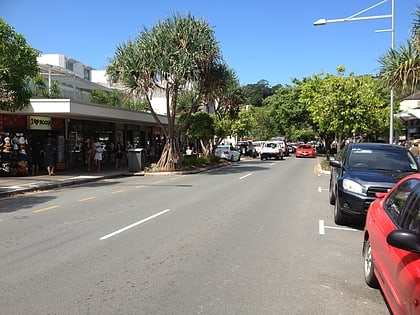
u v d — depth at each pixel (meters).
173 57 24.59
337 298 5.32
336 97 26.08
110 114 27.84
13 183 18.61
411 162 10.37
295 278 6.05
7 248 7.63
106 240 8.17
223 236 8.58
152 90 26.67
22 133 24.19
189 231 9.02
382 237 4.95
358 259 7.08
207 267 6.50
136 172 26.52
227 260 6.88
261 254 7.26
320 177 22.69
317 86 36.06
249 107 68.88
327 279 6.04
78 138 29.64
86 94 35.88
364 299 5.30
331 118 26.55
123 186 18.58
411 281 3.57
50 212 11.59
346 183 9.36
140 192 16.09
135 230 9.09
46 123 26.19
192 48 24.81
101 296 5.29
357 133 27.59
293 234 8.84
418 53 12.78
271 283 5.82
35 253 7.27
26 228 9.41
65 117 27.52
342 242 8.21
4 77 16.94
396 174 9.51
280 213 11.34
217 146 41.00
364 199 8.98
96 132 32.12
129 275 6.10
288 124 60.47
